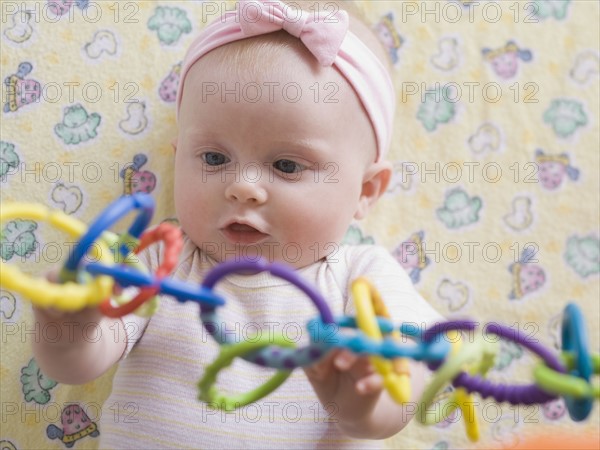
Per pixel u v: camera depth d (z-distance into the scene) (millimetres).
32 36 1116
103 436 936
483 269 1170
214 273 578
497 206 1187
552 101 1216
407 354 547
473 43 1222
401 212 1177
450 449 1120
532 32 1231
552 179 1197
